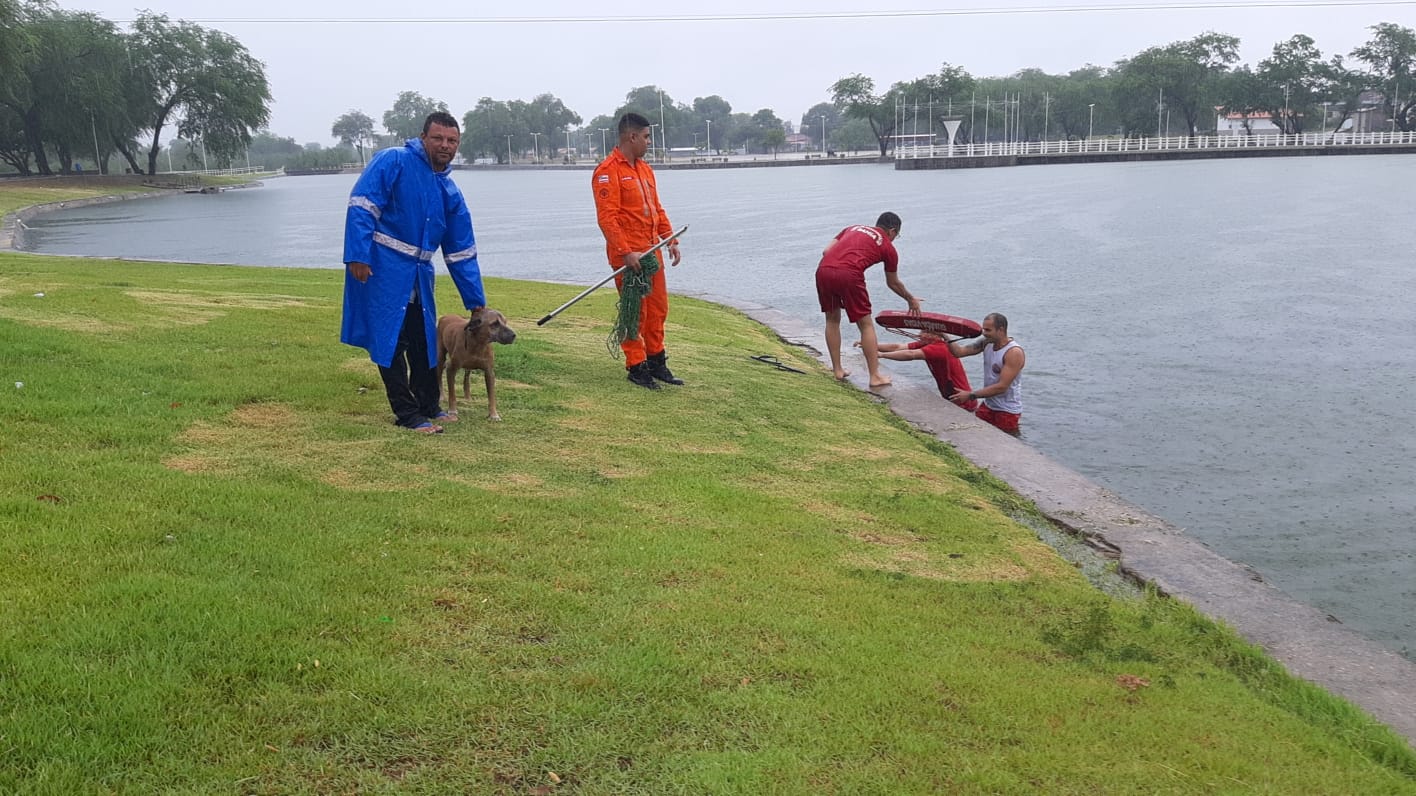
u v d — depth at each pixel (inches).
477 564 182.2
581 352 404.8
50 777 113.1
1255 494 319.3
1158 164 3814.0
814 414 353.4
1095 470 344.5
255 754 121.6
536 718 134.6
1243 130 5762.8
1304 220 1327.5
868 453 309.6
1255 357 521.7
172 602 150.4
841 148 7593.5
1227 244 1075.9
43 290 422.9
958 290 792.9
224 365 310.7
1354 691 184.9
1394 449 363.6
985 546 234.1
